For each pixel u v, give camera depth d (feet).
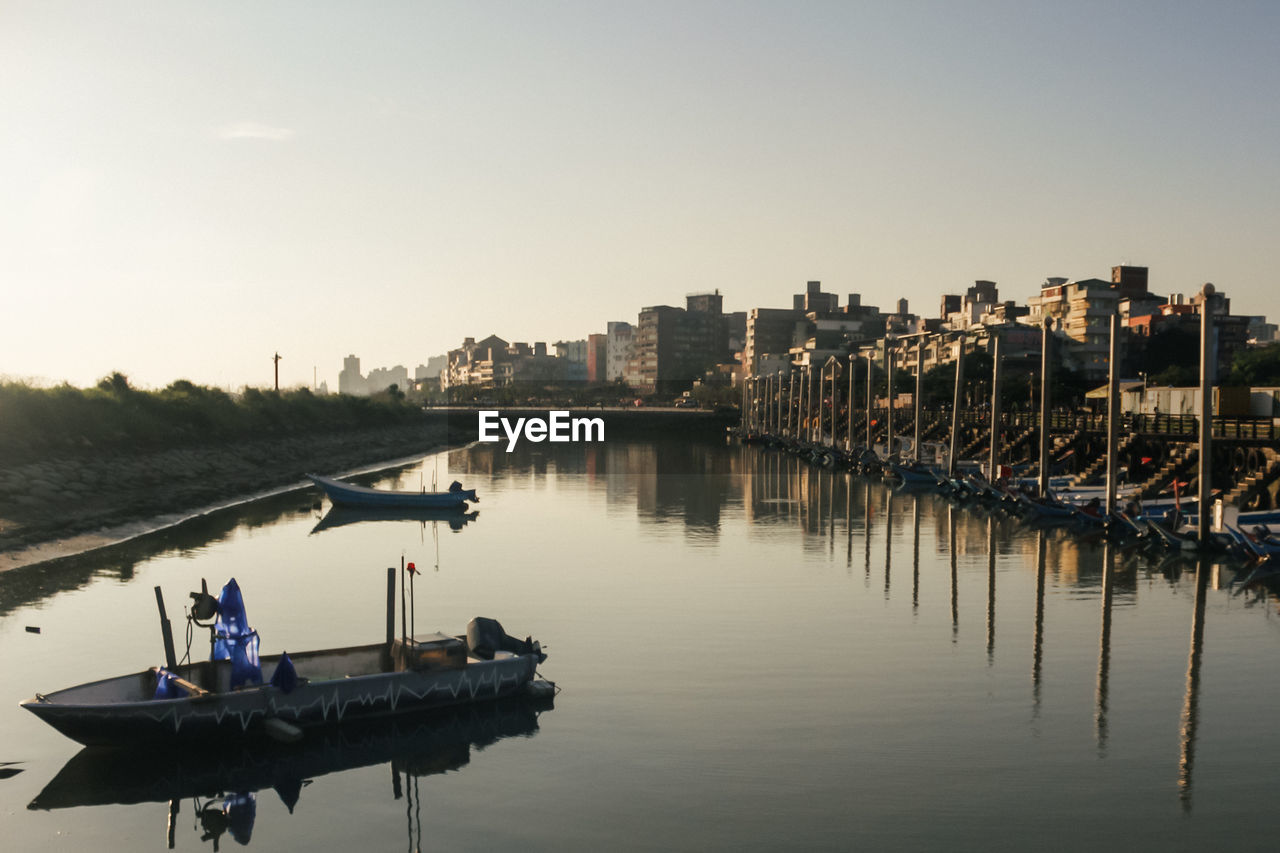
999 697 93.40
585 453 487.20
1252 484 194.59
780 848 64.18
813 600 135.54
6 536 179.63
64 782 74.95
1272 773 75.92
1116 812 69.26
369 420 570.46
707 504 255.70
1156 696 93.81
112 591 139.74
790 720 86.89
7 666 102.78
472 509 248.73
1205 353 164.86
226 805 71.36
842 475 342.03
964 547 181.88
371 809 70.33
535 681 93.04
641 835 66.08
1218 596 137.28
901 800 71.05
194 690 80.18
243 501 263.90
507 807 70.23
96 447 273.33
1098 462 262.26
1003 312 640.99
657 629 118.93
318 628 120.26
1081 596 137.69
